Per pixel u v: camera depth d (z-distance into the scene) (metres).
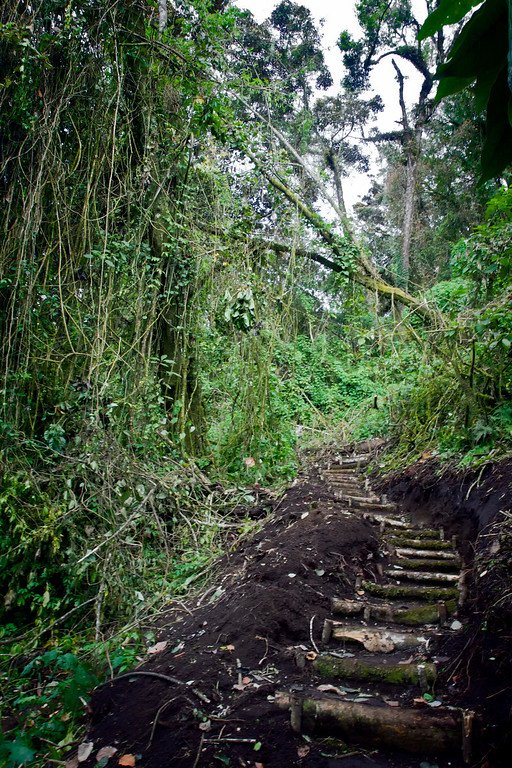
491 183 12.16
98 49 5.51
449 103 13.70
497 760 2.21
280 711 2.50
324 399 12.86
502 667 2.59
